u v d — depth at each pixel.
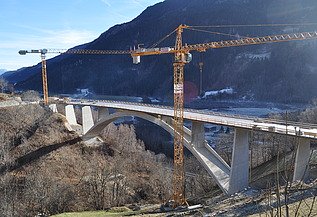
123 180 62.25
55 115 85.50
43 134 76.62
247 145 44.94
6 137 71.00
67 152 72.94
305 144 37.97
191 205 47.75
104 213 45.09
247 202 32.00
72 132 80.81
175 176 52.34
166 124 56.91
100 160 73.19
